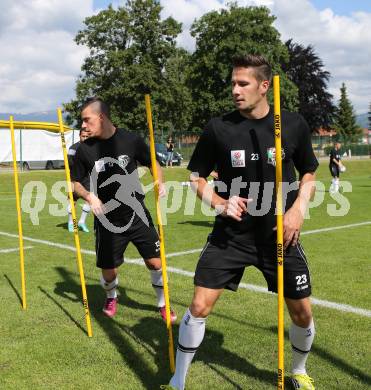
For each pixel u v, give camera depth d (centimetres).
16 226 1107
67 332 454
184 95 4847
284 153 313
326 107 5866
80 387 350
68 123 4806
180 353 328
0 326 468
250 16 4691
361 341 423
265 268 323
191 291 575
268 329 454
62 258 761
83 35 4769
